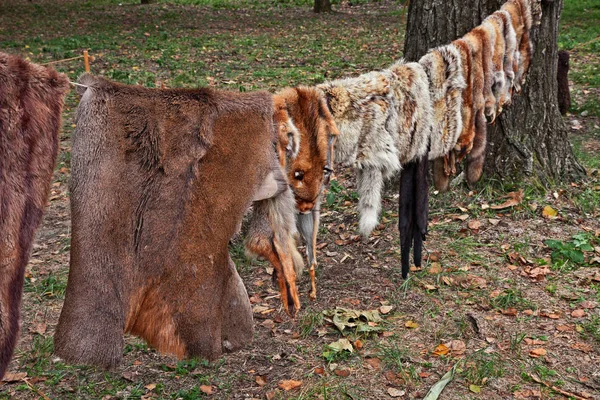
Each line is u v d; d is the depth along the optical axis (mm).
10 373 3928
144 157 2637
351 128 3416
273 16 21188
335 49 14586
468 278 4766
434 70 3838
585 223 5570
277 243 3125
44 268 5324
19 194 2381
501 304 4445
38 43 15102
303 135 3172
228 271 2996
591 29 15859
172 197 2701
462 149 4203
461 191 6016
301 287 4809
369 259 5184
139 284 2719
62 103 2441
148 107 2643
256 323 4414
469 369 3734
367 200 3631
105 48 14609
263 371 3895
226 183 2820
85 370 3969
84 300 2596
